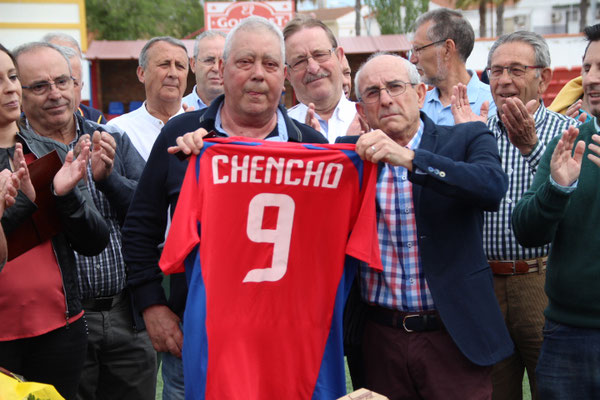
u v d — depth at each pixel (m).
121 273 3.63
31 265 3.14
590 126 3.15
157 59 4.71
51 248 3.20
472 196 2.72
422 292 2.95
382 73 2.98
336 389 2.91
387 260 3.00
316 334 2.90
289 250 2.90
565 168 2.85
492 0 45.03
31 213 2.99
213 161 2.86
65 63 3.71
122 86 22.55
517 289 3.64
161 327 3.07
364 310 3.15
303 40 4.32
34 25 25.44
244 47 2.96
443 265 2.90
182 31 48.72
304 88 4.39
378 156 2.72
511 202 3.63
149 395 3.83
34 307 3.12
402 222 2.97
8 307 3.09
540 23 51.19
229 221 2.87
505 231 3.63
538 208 2.94
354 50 21.27
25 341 3.16
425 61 4.70
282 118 3.22
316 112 4.50
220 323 2.85
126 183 3.58
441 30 4.61
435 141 3.02
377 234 2.92
